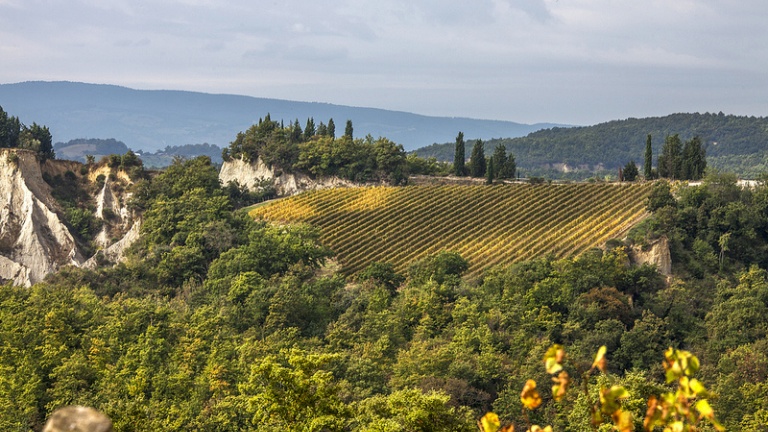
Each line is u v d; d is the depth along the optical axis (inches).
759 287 4771.2
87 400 3166.8
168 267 5541.3
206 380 3508.9
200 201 6422.2
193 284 5408.5
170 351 3855.8
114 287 5369.1
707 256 5477.4
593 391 2600.9
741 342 4217.5
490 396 3545.8
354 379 3590.1
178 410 2989.7
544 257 5388.8
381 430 1888.5
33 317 4013.3
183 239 5984.3
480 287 5027.1
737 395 3378.4
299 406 1788.9
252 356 3774.6
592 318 4510.3
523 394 625.9
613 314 4571.9
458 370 3614.7
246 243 5935.0
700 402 591.5
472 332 4124.0
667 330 4407.0
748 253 5580.7
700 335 4451.3
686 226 5738.2
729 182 6033.5
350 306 4746.6
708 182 6136.8
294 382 1797.5
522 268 5064.0
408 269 5541.3
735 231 5605.3
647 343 4256.9
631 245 5585.6
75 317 4141.2
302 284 5014.8
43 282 5467.5
